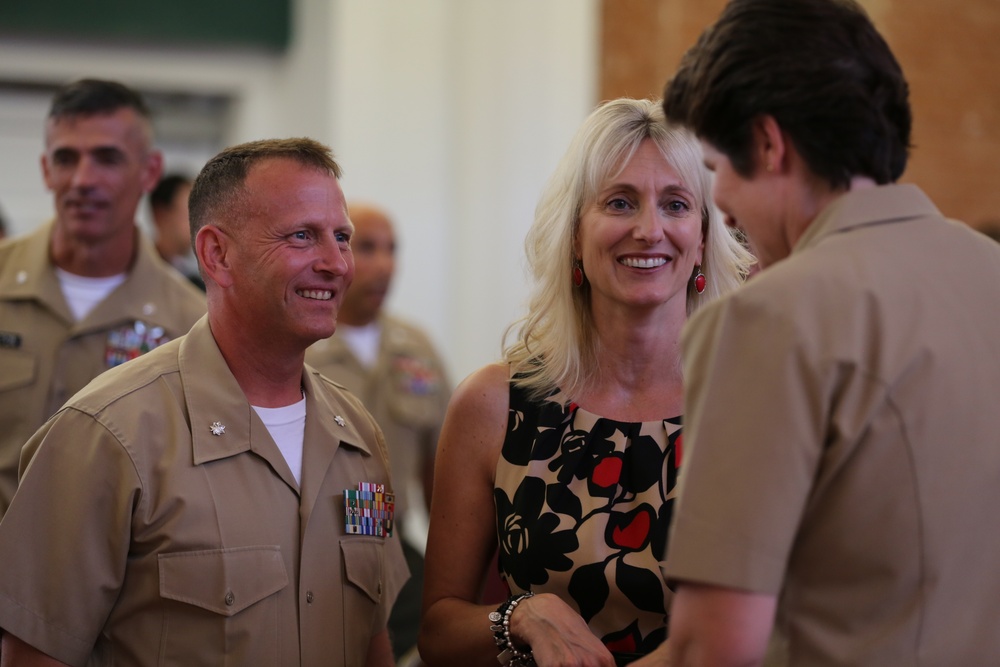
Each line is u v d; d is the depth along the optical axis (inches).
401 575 84.9
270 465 73.8
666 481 75.6
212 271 75.2
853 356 49.3
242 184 73.8
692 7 229.6
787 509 49.1
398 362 151.2
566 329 80.4
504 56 223.6
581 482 76.7
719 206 57.3
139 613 69.8
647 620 73.5
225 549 70.2
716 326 52.1
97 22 223.3
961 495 50.1
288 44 234.8
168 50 233.9
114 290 107.0
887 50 53.8
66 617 68.2
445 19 223.8
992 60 257.3
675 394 79.1
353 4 218.5
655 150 77.3
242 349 75.2
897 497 49.5
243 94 237.8
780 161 53.7
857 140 52.5
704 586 50.2
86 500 68.9
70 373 104.0
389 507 80.5
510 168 223.6
